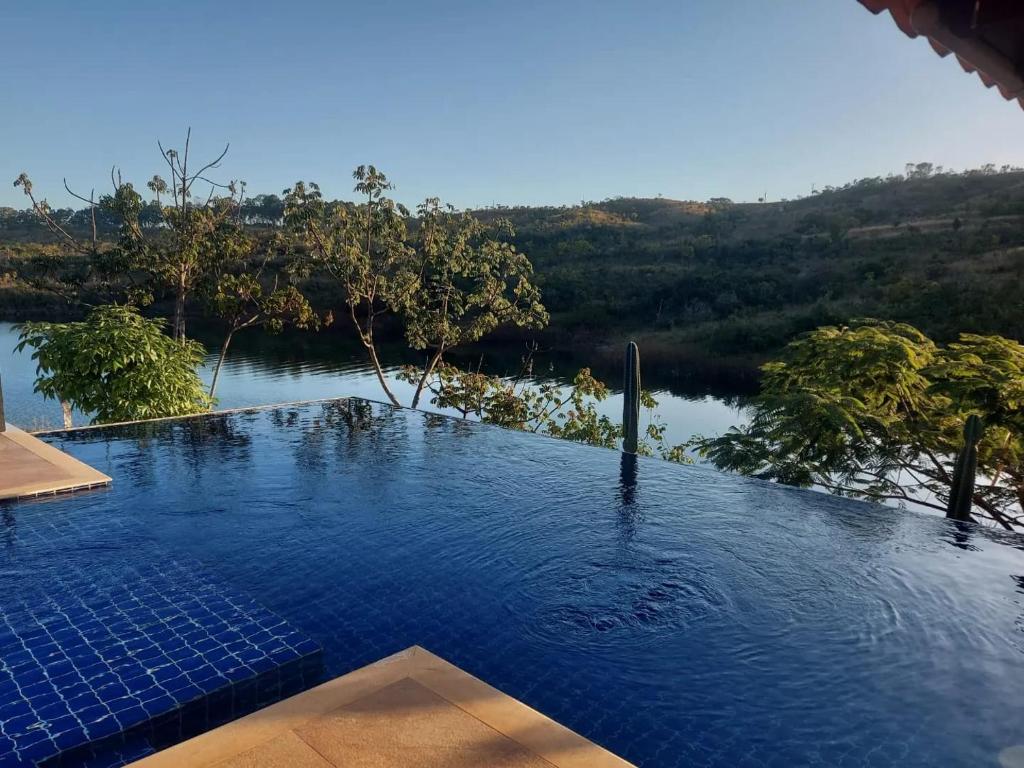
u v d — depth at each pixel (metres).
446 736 2.11
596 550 4.39
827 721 2.69
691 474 6.14
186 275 14.15
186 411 8.56
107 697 2.58
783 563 4.23
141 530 4.48
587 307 30.83
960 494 5.14
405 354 25.17
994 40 1.38
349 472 6.03
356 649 3.15
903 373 7.52
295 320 14.88
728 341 25.34
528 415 14.52
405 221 16.19
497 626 3.40
